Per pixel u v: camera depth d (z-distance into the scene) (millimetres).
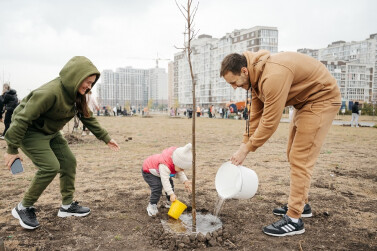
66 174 3150
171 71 138875
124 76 160500
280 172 5371
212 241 2652
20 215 2885
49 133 2889
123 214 3326
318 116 2756
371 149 8367
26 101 2748
